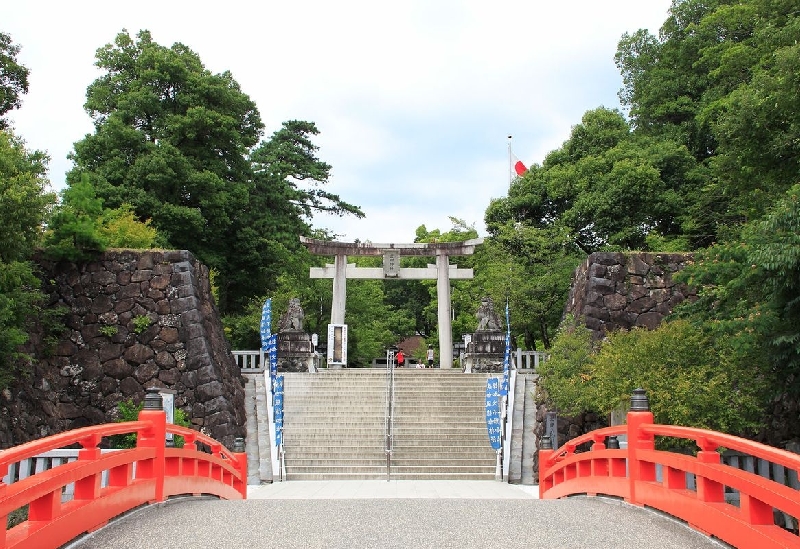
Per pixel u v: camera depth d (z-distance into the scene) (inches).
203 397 716.7
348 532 260.5
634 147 1206.3
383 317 1662.2
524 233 1169.4
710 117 1058.7
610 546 244.4
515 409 777.6
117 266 749.9
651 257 815.7
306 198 1485.0
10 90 759.1
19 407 631.8
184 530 261.6
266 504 332.5
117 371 722.8
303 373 890.1
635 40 1428.4
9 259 581.0
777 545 210.7
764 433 633.0
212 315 803.4
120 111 1049.5
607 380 571.5
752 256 480.7
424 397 824.3
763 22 752.3
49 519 225.0
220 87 1106.1
